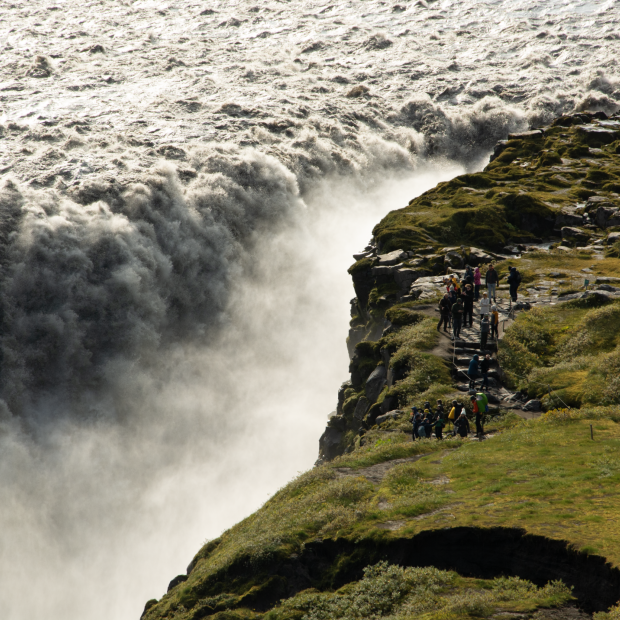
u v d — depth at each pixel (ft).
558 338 112.78
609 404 88.33
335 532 57.16
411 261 153.48
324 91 374.43
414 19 517.14
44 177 241.35
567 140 256.52
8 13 490.90
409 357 109.50
